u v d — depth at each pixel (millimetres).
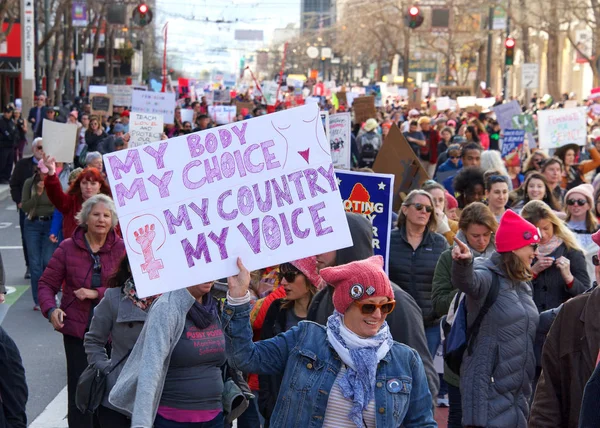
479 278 11328
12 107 53812
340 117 21859
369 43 161000
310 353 7898
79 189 17984
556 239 13367
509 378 11336
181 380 9875
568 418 8703
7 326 20844
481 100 75750
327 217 8602
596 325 8477
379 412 7684
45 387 16422
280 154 8680
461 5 94312
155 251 8680
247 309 8289
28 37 68250
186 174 8742
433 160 41125
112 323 11141
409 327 9195
